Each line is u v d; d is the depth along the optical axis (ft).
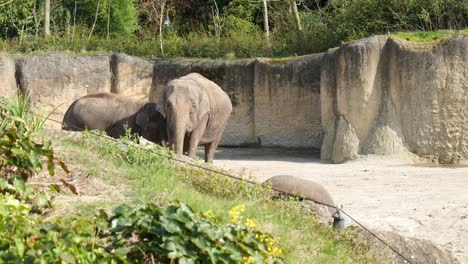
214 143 67.62
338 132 71.92
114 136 61.87
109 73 89.45
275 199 33.86
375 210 46.03
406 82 69.41
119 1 118.01
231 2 119.44
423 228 41.93
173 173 34.30
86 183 30.30
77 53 96.78
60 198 27.71
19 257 18.75
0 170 26.32
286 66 82.58
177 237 20.49
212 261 20.26
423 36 71.15
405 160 68.49
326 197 35.09
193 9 127.65
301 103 81.82
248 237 21.76
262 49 94.53
